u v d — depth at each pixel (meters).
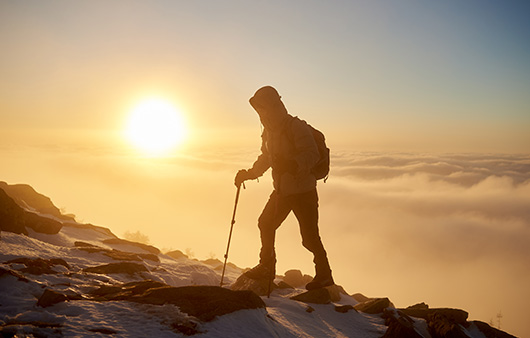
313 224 5.48
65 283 4.63
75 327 3.22
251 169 5.90
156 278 6.19
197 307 3.81
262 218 5.80
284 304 5.18
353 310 5.39
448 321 4.87
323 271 5.63
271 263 5.89
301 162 4.97
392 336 4.57
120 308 3.74
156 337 3.20
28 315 3.36
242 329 3.64
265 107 5.22
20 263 5.16
